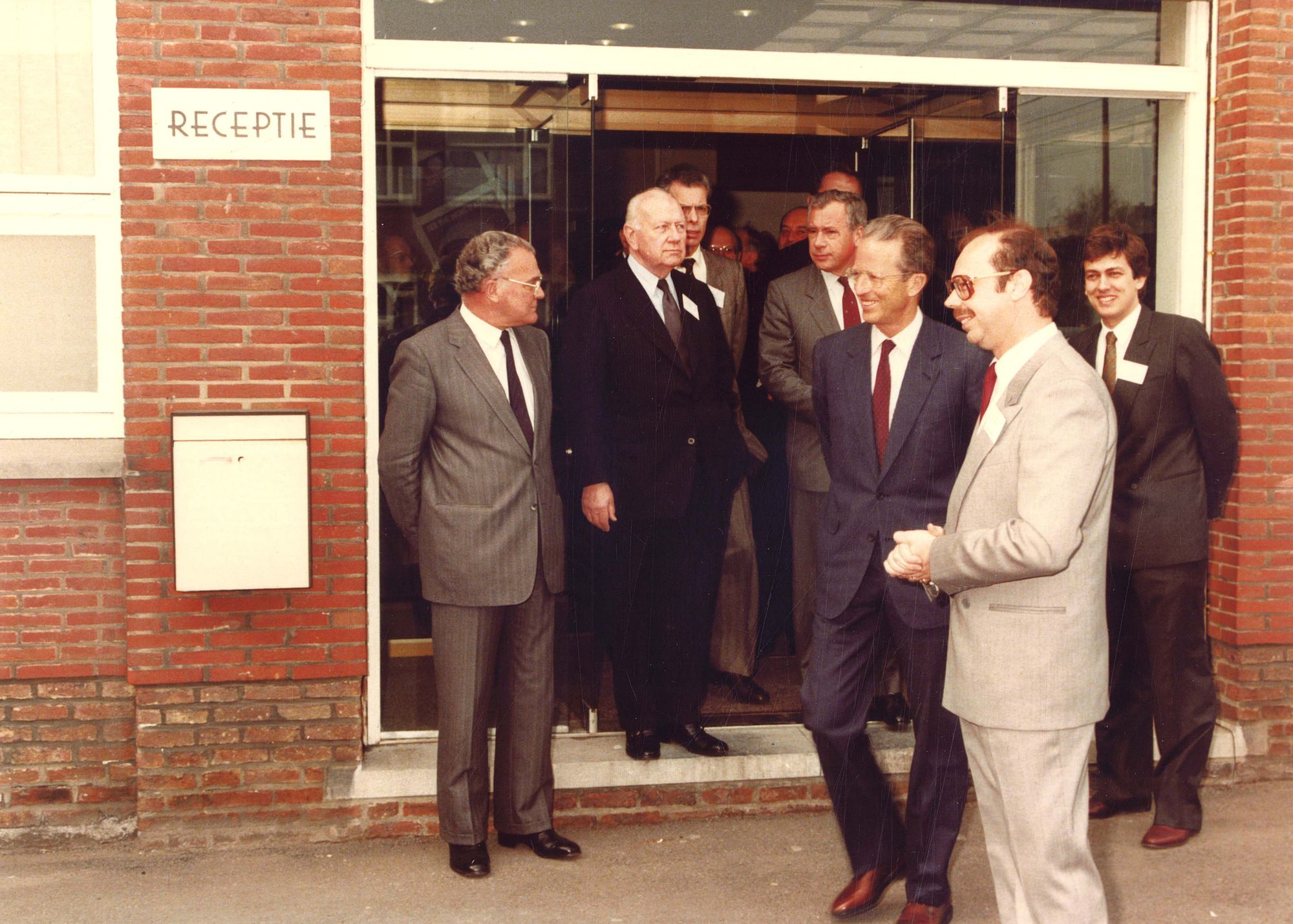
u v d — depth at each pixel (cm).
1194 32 530
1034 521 285
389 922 394
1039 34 530
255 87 449
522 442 421
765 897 413
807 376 517
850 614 383
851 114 524
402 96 486
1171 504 448
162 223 447
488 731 466
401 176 488
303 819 464
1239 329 510
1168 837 451
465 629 420
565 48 495
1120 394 451
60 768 464
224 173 448
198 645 455
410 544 439
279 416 443
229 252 450
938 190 530
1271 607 512
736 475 499
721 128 516
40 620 459
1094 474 288
